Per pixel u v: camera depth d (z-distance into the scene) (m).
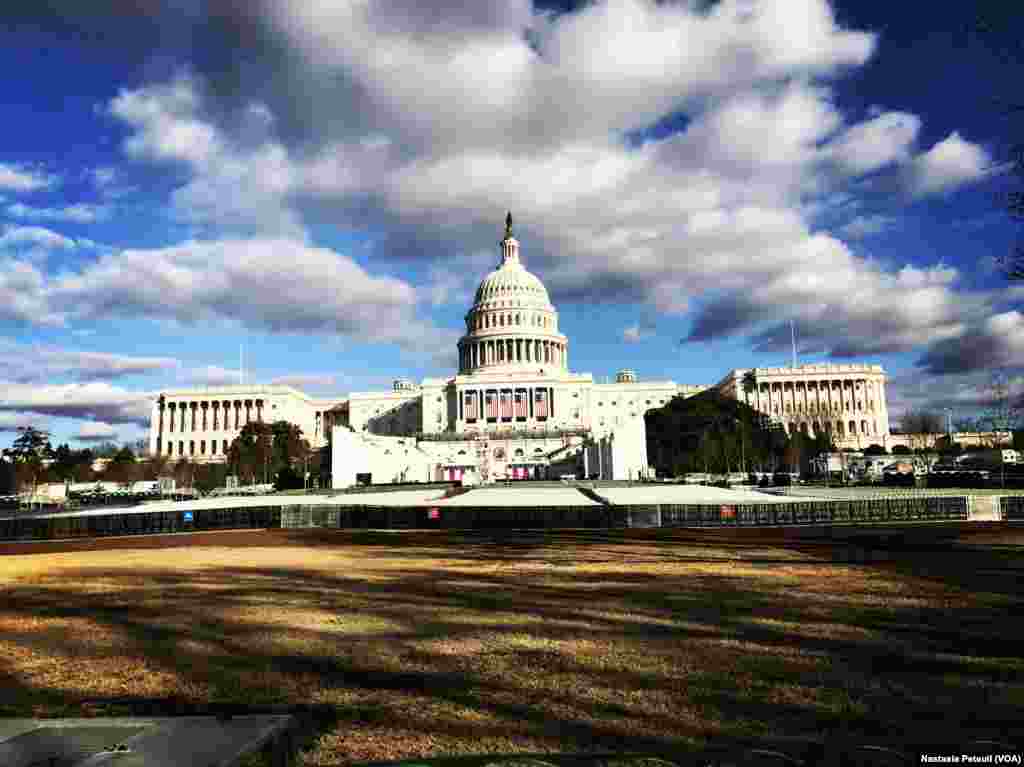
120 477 156.88
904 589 21.58
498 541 40.31
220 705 11.23
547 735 9.76
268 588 23.41
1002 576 23.84
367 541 41.94
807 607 18.91
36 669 13.64
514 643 15.26
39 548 42.84
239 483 154.25
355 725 10.20
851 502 47.38
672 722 10.28
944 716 10.39
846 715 10.50
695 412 154.88
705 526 47.38
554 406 193.00
